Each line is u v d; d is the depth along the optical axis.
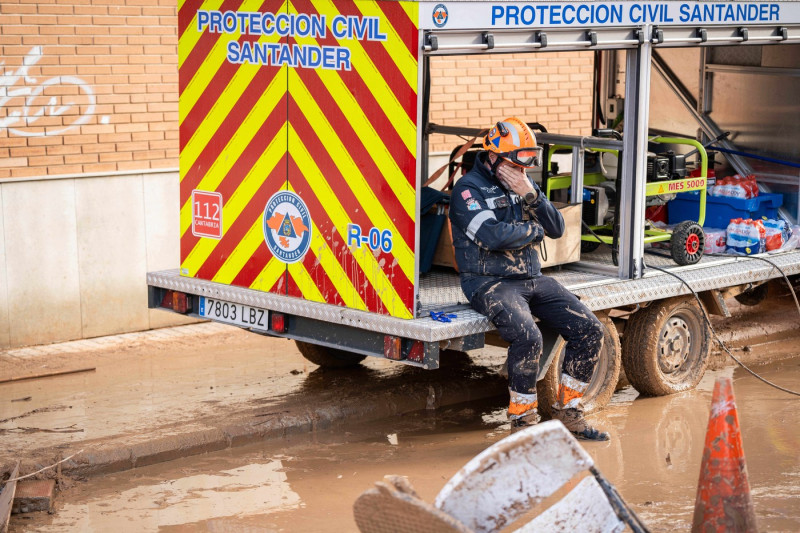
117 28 7.83
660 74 8.43
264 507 4.91
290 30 5.63
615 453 5.65
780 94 7.75
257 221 5.99
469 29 5.23
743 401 6.61
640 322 6.54
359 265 5.55
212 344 7.87
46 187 7.68
